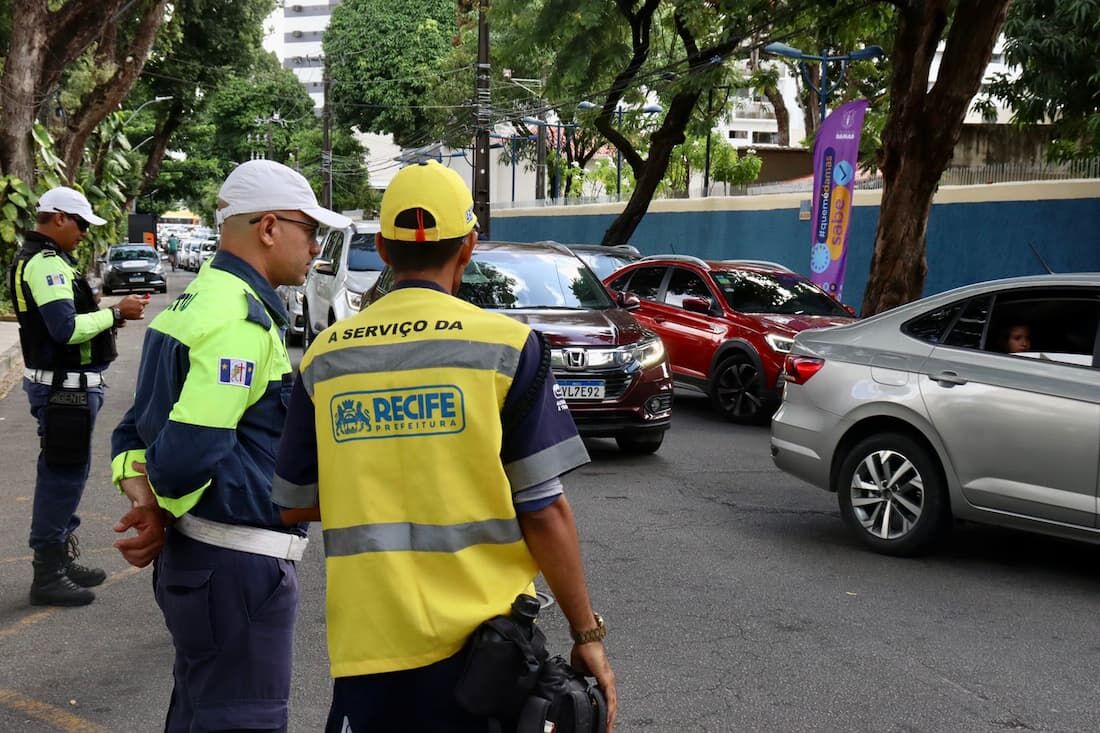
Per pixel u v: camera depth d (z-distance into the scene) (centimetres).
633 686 456
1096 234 1631
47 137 2336
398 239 231
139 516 278
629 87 2205
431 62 5359
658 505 791
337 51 5512
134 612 536
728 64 2342
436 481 217
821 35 1767
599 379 902
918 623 540
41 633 505
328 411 225
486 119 2836
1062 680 470
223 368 266
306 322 1586
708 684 459
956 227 1855
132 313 512
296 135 6862
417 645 214
